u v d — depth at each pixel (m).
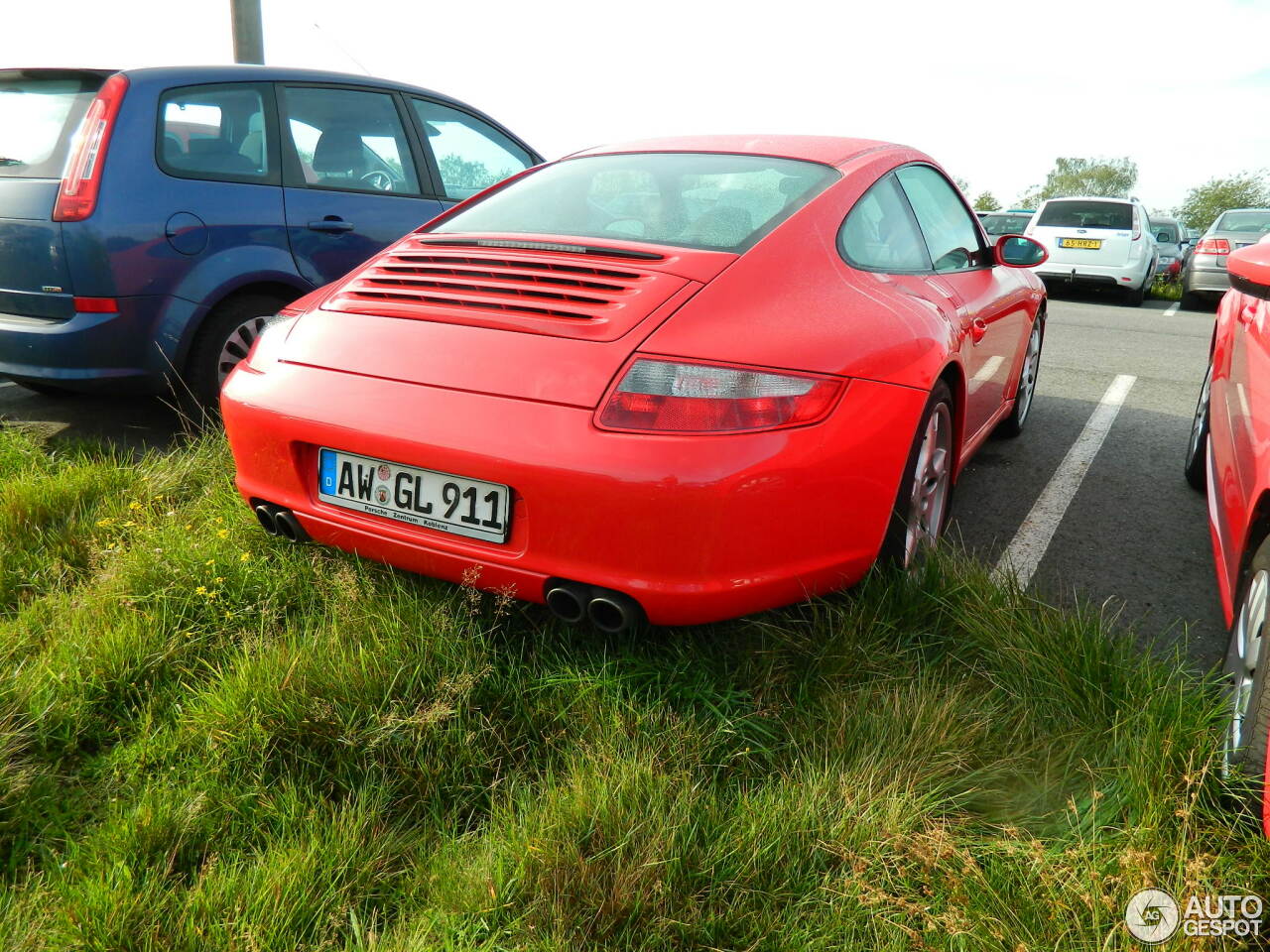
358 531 2.10
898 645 2.13
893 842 1.53
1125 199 13.56
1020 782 1.75
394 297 2.25
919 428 2.25
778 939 1.41
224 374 3.81
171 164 3.55
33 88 3.65
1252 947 1.38
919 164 3.07
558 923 1.42
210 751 1.79
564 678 2.00
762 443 1.80
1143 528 3.31
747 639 2.19
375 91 4.41
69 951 1.37
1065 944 1.38
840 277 2.25
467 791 1.76
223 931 1.39
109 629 2.15
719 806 1.68
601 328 1.91
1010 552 3.05
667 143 2.88
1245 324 2.66
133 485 2.99
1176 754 1.65
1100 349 7.84
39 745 1.83
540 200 2.60
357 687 1.93
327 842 1.58
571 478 1.78
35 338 3.40
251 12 7.05
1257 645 1.76
